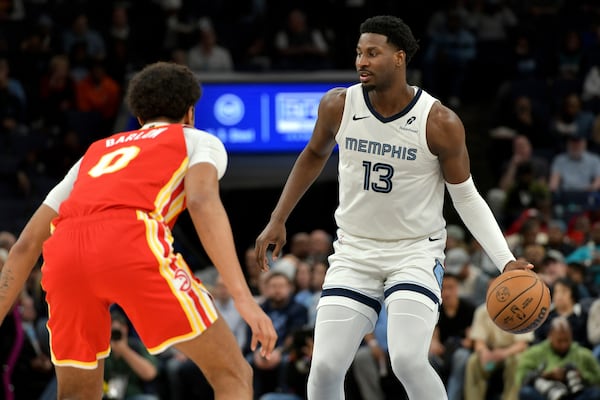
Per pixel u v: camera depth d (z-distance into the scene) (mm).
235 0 20609
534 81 19656
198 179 4688
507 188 16281
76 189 4809
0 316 4996
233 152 17359
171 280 4598
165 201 4730
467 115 20422
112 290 4590
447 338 11117
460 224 18031
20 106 18031
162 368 11086
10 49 19328
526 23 21047
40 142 17797
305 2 20719
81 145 18109
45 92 18281
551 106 19469
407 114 5629
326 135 5914
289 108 17391
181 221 17109
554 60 20406
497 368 10719
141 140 4879
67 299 4664
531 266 5742
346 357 5621
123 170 4766
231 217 18375
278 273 11445
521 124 18547
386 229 5762
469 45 20031
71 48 18859
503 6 21219
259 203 18359
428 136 5598
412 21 20891
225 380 4695
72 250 4617
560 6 21719
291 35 19594
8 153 17578
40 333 11242
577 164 17062
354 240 5836
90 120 18203
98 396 4852
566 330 10375
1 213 16625
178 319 4586
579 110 18703
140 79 5062
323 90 17406
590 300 11172
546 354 10469
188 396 11086
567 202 16469
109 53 18891
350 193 5809
